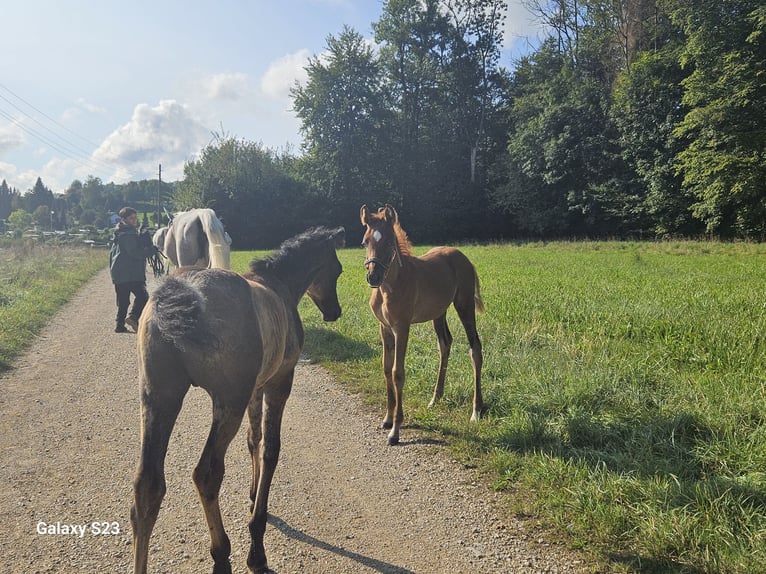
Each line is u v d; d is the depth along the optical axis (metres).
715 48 25.38
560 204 36.81
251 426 3.65
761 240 26.48
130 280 9.48
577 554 3.18
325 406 5.91
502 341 7.64
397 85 45.44
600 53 37.38
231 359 2.71
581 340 7.40
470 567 3.12
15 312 10.17
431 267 5.73
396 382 4.98
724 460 3.89
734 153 26.06
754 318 7.94
